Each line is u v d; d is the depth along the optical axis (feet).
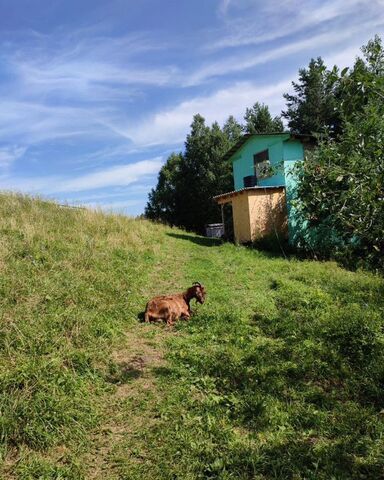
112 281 31.42
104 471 13.58
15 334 19.76
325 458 13.92
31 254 31.89
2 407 14.96
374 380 19.24
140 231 54.39
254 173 71.92
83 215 50.88
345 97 12.46
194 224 132.67
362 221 13.41
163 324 26.23
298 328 24.84
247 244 62.80
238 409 16.83
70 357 19.29
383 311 26.63
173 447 14.52
